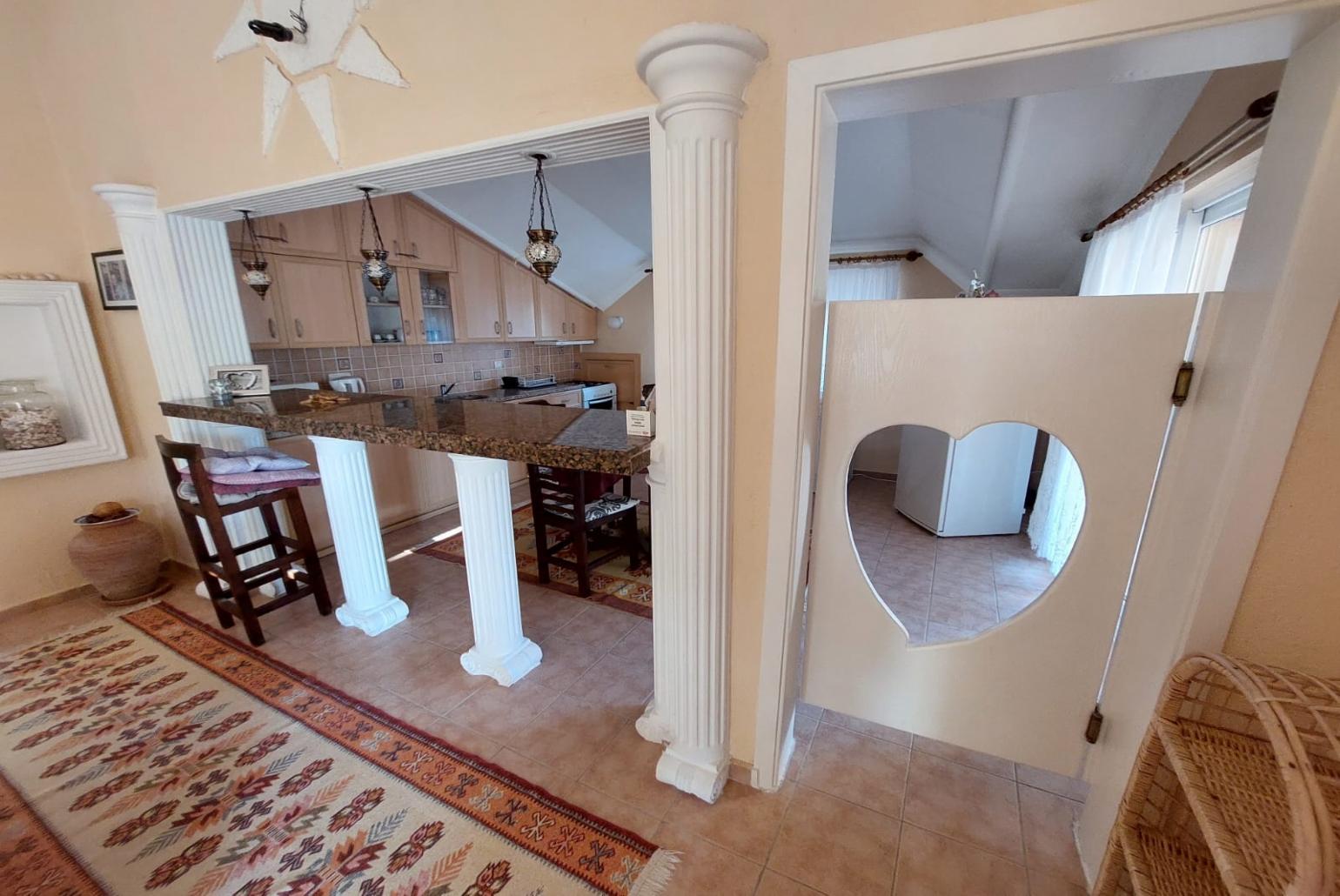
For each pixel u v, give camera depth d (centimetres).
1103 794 133
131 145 220
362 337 342
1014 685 148
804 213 114
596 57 125
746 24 111
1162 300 113
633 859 137
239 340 253
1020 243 333
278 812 150
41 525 259
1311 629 98
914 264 437
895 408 141
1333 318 85
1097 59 93
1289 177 88
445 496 394
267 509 246
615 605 263
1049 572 289
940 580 281
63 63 227
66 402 266
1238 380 98
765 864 136
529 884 131
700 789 152
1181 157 204
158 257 227
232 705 193
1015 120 208
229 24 176
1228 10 80
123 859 137
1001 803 154
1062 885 131
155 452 284
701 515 135
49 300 247
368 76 157
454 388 436
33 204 244
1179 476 116
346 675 210
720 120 110
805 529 148
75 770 165
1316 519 93
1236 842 82
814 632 168
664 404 133
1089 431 125
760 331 126
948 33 95
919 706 161
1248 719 104
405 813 150
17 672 212
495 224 396
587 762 167
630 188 354
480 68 140
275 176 186
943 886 131
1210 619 103
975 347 130
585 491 263
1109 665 136
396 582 289
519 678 207
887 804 154
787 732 162
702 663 147
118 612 258
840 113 121
